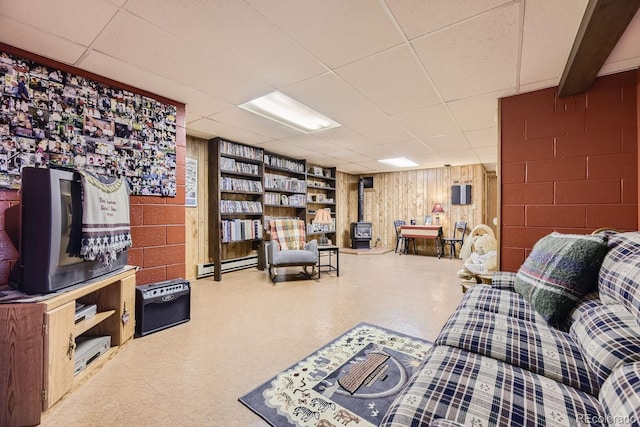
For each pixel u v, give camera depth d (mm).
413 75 2209
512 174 2469
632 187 2029
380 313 2707
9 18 1550
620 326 964
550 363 995
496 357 1064
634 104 2027
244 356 1893
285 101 2801
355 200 8062
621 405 659
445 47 1835
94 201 1693
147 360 1840
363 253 6789
